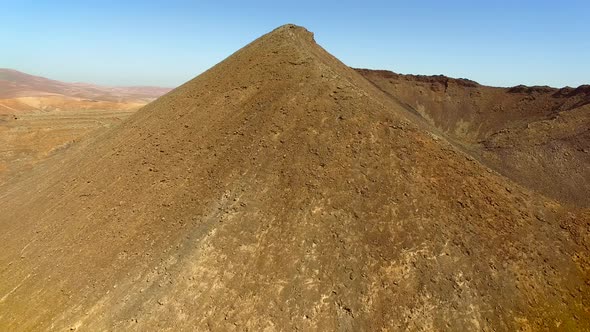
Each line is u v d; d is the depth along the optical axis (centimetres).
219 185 2512
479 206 2241
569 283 2008
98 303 2158
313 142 2573
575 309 1931
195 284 2094
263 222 2277
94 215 2712
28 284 2434
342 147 2517
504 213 2222
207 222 2333
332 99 2823
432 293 1942
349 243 2131
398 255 2062
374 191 2306
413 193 2275
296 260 2106
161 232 2392
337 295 1972
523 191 2392
